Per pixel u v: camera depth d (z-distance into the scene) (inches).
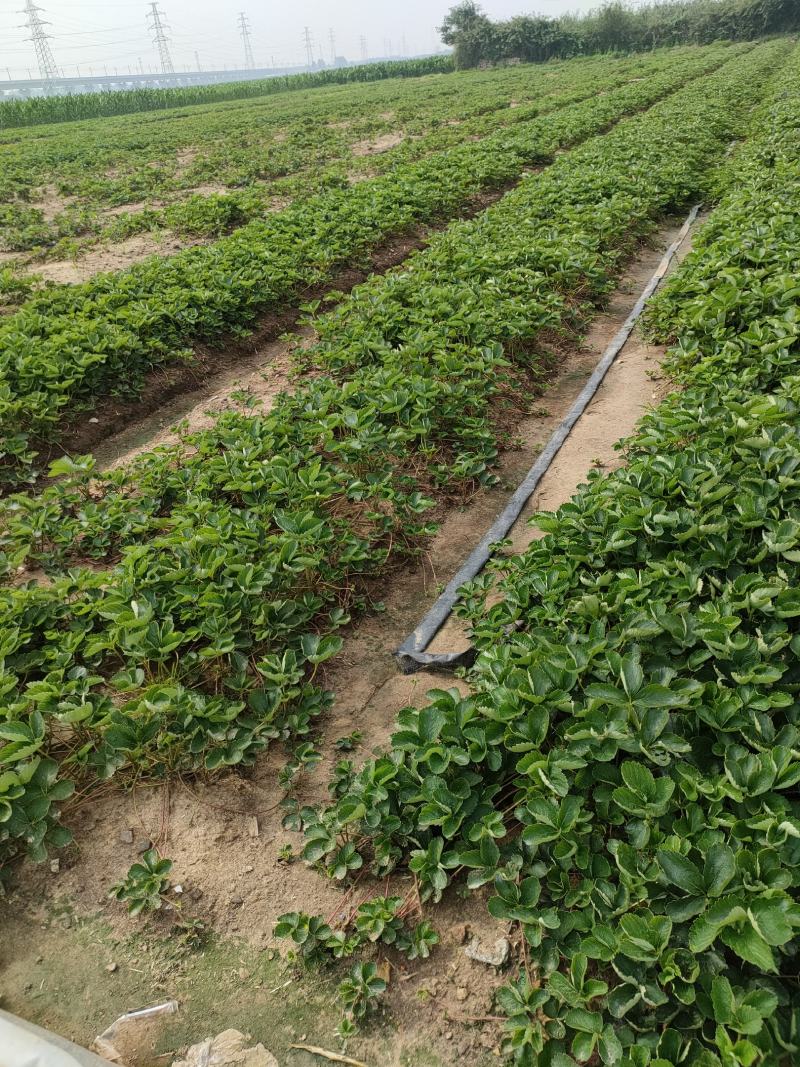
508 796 121.0
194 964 109.7
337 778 132.6
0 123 1349.7
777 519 144.1
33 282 373.7
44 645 163.6
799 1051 79.6
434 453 228.7
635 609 133.4
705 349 256.1
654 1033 88.9
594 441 238.5
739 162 520.1
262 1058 98.7
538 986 99.2
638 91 987.9
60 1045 96.3
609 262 370.0
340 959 108.0
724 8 1962.4
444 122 910.4
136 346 283.6
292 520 169.8
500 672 131.0
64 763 135.1
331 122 1016.2
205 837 126.3
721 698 114.9
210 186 647.1
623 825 110.2
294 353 297.1
